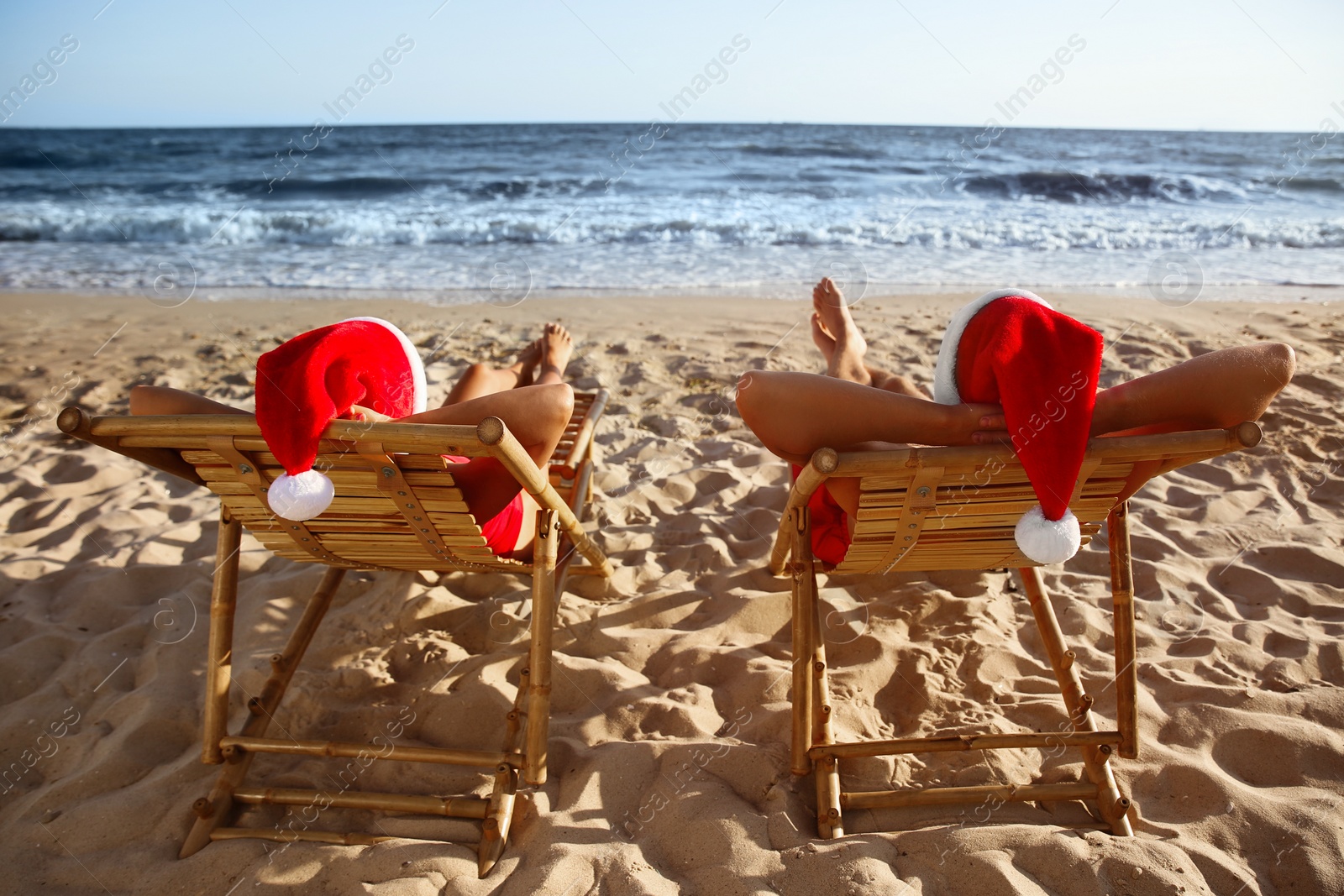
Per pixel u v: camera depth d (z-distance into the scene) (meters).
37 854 1.74
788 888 1.57
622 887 1.58
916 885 1.57
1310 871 1.63
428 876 1.62
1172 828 1.75
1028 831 1.67
